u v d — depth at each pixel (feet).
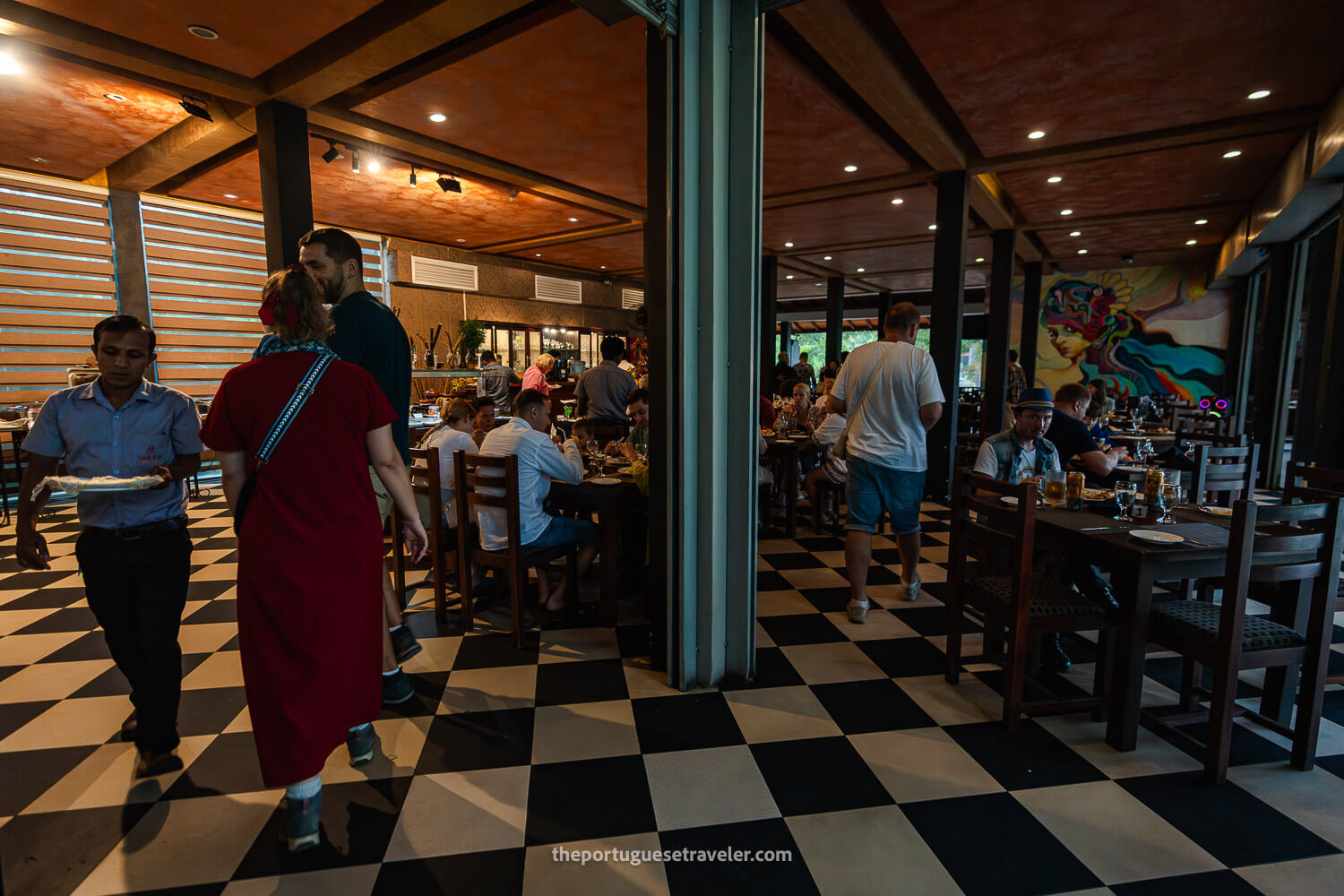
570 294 44.91
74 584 12.88
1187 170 21.44
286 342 5.28
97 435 6.25
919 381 10.53
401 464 5.93
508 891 5.16
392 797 6.34
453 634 10.43
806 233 31.86
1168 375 41.65
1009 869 5.39
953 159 19.92
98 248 23.71
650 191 8.03
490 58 14.19
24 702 8.21
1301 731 6.70
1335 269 15.14
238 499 5.20
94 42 12.81
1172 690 8.66
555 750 7.16
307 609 5.10
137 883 5.22
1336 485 14.87
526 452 9.97
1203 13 12.22
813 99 16.19
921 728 7.67
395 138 18.76
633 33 13.08
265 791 6.42
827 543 16.14
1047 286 44.86
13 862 5.43
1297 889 5.14
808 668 9.23
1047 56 13.99
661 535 8.70
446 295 36.88
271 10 12.11
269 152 15.80
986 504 8.06
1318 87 15.31
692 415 8.16
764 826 5.95
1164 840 5.72
